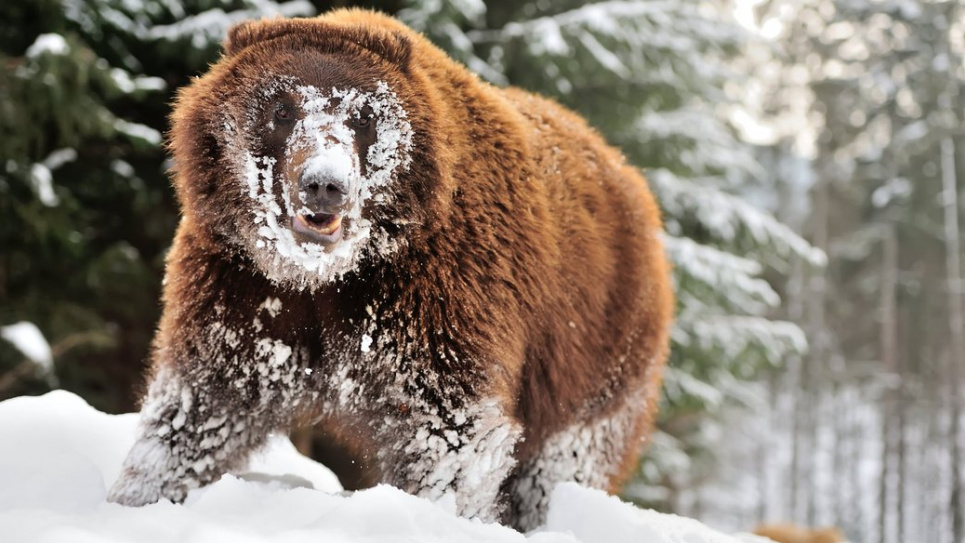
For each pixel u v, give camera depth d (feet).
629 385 27.09
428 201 20.45
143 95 55.42
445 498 19.84
